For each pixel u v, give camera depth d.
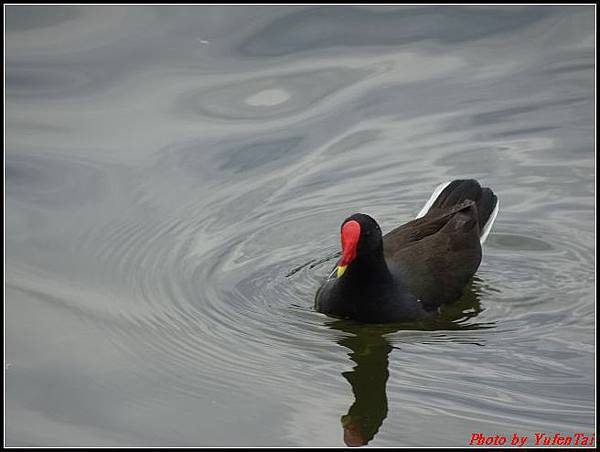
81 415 11.59
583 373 12.14
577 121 17.83
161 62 19.25
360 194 16.31
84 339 13.06
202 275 14.48
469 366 12.38
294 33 20.22
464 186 15.17
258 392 11.94
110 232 15.47
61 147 17.23
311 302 13.92
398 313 13.30
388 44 20.00
